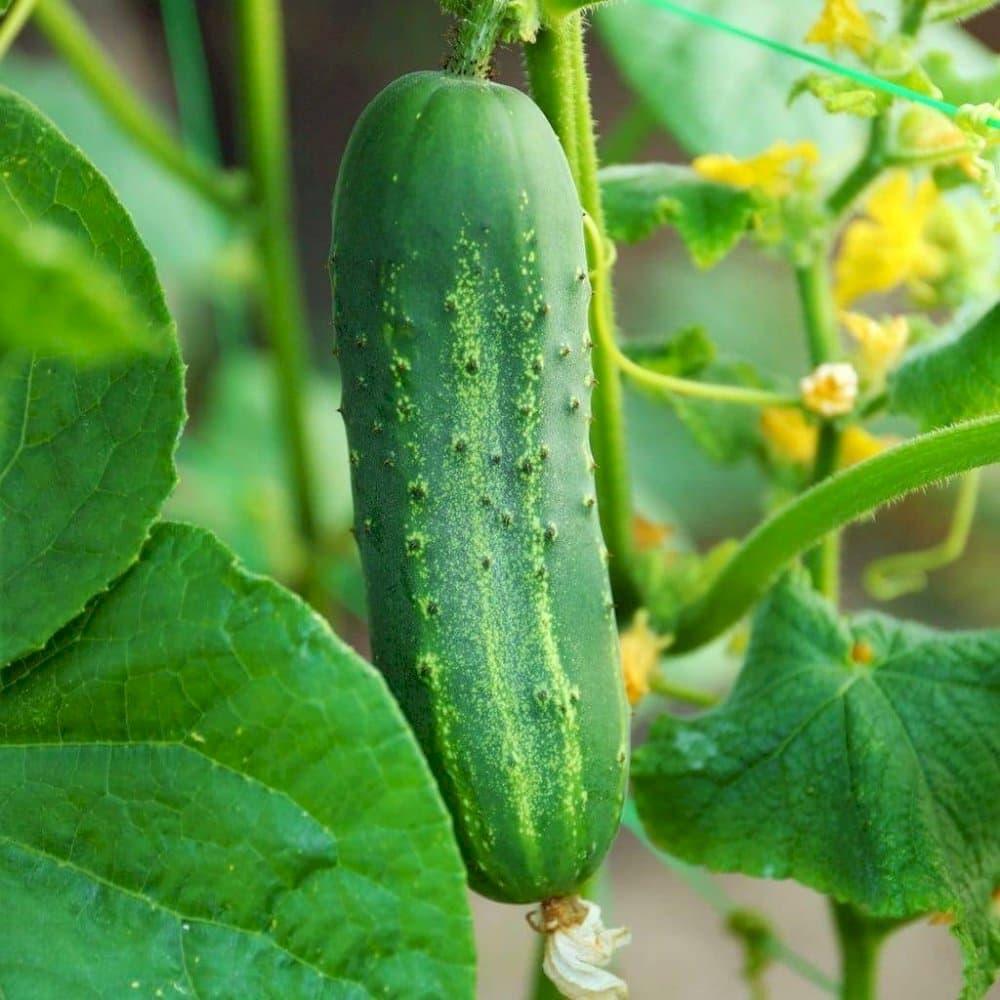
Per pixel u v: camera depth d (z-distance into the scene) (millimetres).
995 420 574
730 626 630
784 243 644
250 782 522
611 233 641
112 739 530
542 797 535
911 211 667
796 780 602
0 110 527
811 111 706
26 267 421
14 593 532
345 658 520
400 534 533
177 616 528
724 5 708
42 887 529
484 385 530
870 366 642
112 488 532
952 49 733
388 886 517
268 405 1038
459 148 527
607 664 542
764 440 687
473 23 541
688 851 604
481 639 532
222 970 521
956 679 603
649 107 712
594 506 543
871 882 589
